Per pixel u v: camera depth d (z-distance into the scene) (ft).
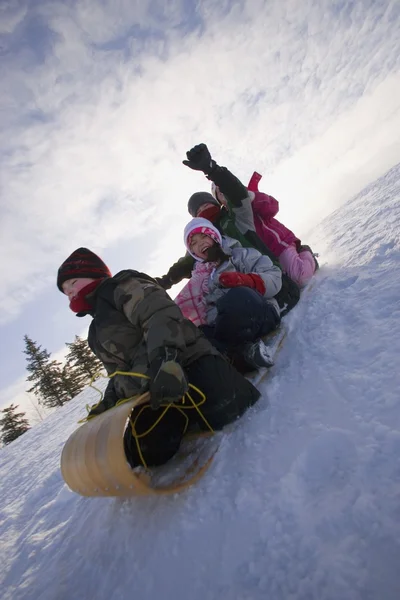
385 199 15.92
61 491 7.24
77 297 5.24
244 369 6.41
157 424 4.98
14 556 5.65
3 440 90.99
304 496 3.46
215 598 3.03
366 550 2.71
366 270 8.33
